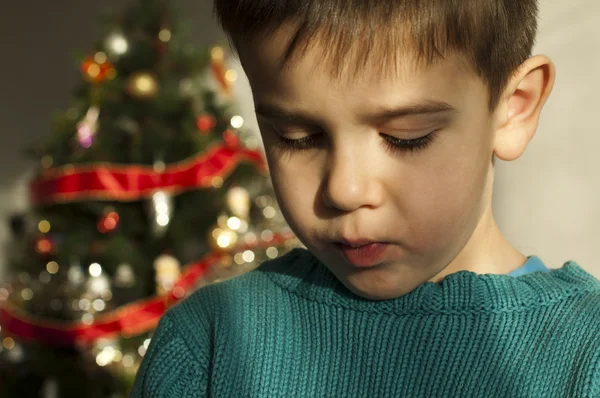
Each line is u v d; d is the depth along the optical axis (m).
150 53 2.11
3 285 2.21
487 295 0.59
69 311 1.92
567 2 1.96
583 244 1.96
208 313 0.66
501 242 0.62
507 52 0.55
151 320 1.95
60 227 2.01
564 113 1.98
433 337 0.59
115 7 2.94
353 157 0.52
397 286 0.56
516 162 2.06
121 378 1.88
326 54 0.51
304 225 0.55
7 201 2.90
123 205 2.04
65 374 1.94
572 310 0.57
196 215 2.09
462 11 0.51
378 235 0.53
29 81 2.96
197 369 0.64
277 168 0.55
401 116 0.51
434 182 0.53
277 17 0.51
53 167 1.99
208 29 2.88
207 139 2.10
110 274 2.00
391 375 0.60
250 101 2.81
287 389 0.62
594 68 1.93
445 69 0.51
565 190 1.98
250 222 2.20
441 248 0.54
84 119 2.04
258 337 0.63
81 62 2.12
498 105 0.56
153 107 2.05
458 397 0.58
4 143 2.93
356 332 0.61
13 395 2.02
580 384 0.54
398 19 0.50
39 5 2.96
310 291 0.63
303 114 0.52
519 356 0.57
